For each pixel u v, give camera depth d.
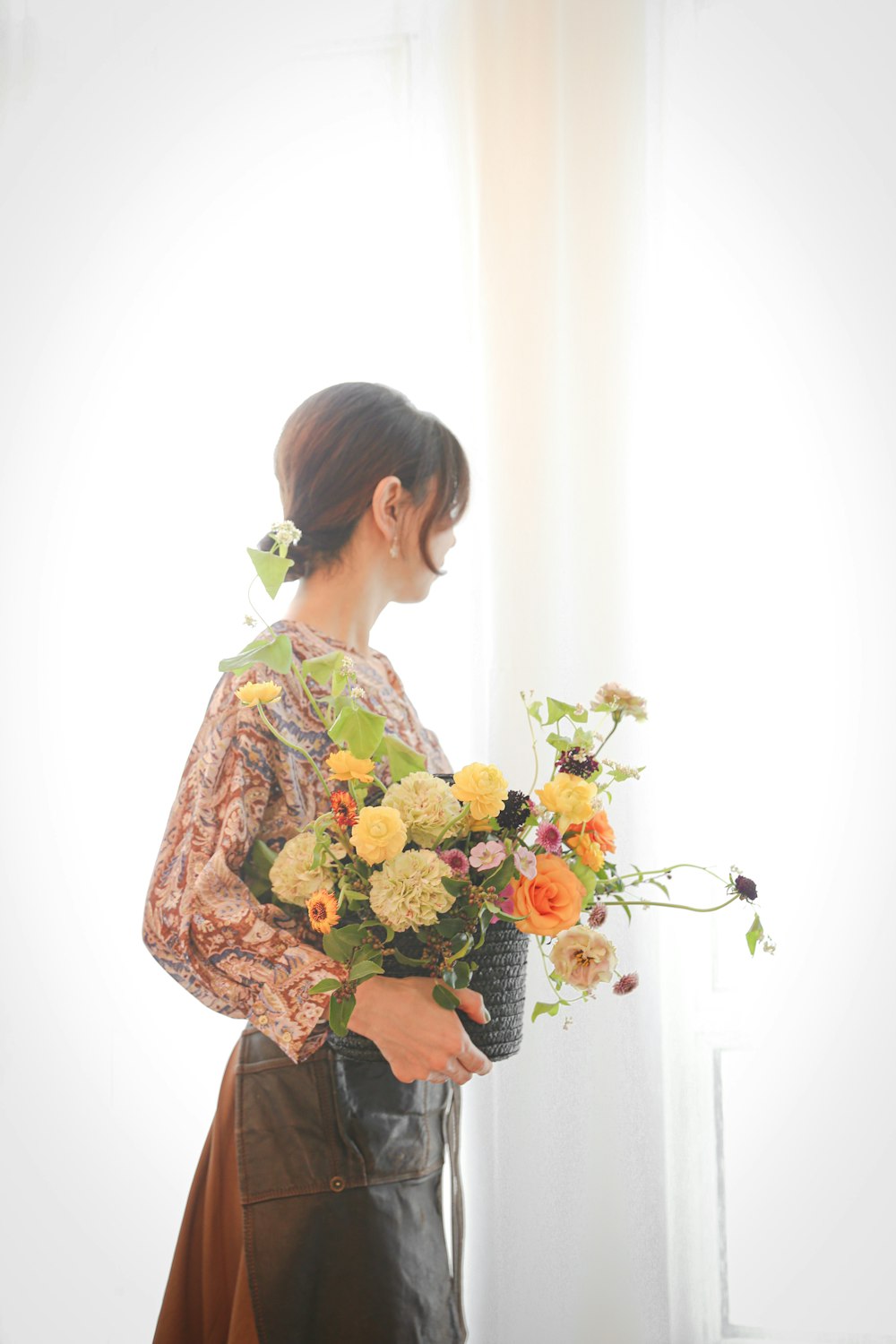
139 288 1.60
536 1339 1.35
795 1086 1.45
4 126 1.60
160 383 1.59
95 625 1.57
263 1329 0.96
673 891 1.42
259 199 1.60
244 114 1.61
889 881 1.45
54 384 1.59
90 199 1.61
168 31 1.62
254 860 0.99
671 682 1.43
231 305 1.59
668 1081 1.40
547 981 1.39
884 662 1.47
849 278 1.50
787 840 1.47
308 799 1.01
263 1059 1.02
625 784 1.39
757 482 1.49
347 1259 0.98
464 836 0.90
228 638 1.56
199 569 1.57
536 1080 1.38
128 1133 1.51
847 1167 1.45
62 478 1.58
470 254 1.47
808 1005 1.45
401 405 1.13
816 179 1.51
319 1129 1.00
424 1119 1.04
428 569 1.16
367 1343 0.97
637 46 1.47
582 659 1.41
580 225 1.45
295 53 1.61
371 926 0.88
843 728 1.47
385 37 1.59
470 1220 1.38
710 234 1.51
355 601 1.12
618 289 1.44
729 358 1.50
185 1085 1.52
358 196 1.58
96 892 1.54
